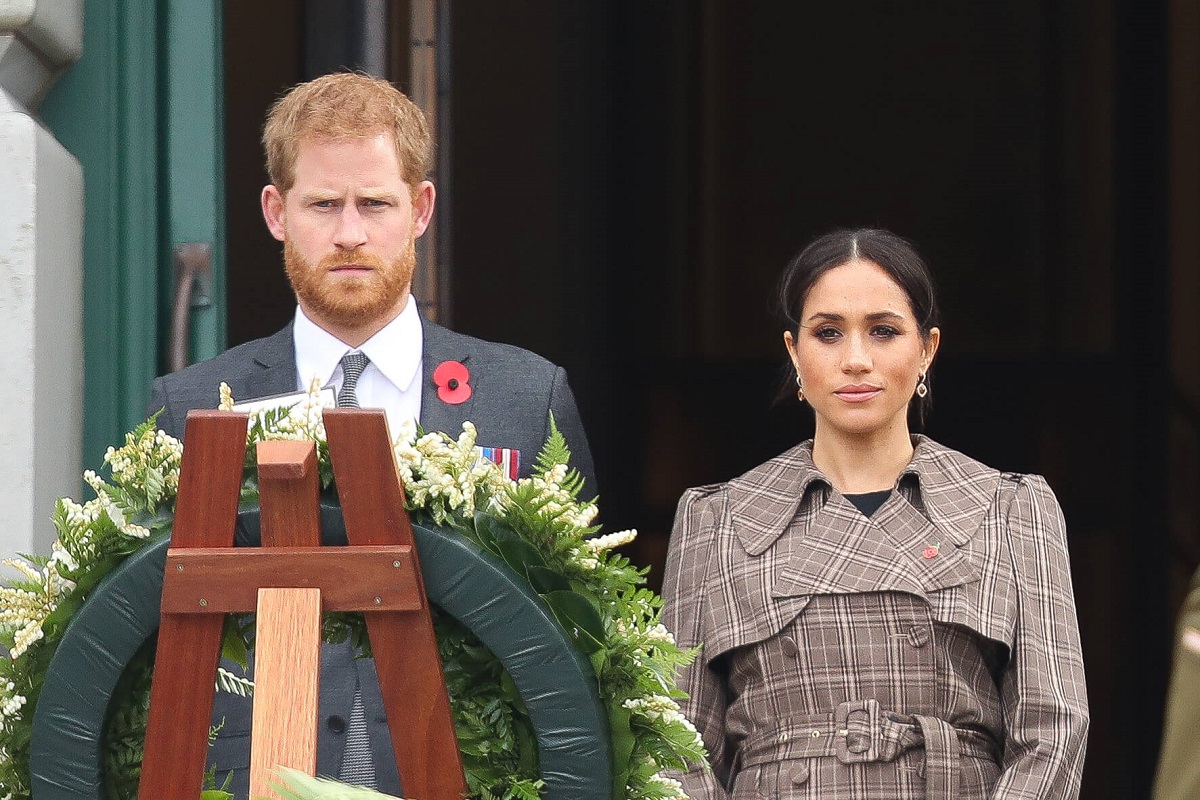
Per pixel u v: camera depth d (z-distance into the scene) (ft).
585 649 22.98
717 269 97.96
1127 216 96.37
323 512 22.41
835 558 33.86
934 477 34.73
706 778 32.86
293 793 20.16
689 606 34.65
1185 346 94.73
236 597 21.94
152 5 47.65
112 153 47.42
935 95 97.45
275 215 36.65
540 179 81.92
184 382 36.70
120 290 47.26
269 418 23.58
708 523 35.40
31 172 43.75
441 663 22.76
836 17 97.60
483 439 35.99
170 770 22.06
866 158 97.71
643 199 96.53
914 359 34.78
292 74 63.57
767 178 97.81
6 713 23.17
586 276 86.63
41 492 43.86
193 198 47.70
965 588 33.32
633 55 95.04
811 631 33.37
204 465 22.15
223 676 24.54
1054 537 34.32
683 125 97.04
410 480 22.68
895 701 32.91
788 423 98.37
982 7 96.99
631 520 97.30
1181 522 94.22
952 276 97.60
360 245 34.68
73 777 22.66
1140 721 93.76
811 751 32.76
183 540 22.13
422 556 22.41
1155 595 94.22
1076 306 96.94
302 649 21.68
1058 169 96.89
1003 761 33.09
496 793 23.04
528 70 80.53
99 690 22.61
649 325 97.25
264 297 63.57
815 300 34.81
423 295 53.72
